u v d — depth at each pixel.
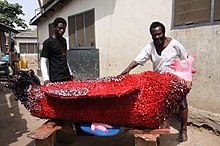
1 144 3.18
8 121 4.20
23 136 3.47
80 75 7.27
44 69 2.94
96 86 2.41
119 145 3.08
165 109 2.23
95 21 6.43
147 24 4.58
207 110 3.53
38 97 2.50
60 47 3.05
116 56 5.67
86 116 2.38
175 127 3.69
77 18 7.42
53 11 9.31
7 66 8.29
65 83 2.66
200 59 3.56
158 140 2.98
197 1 3.53
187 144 3.11
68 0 7.81
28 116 4.50
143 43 4.76
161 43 2.64
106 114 2.30
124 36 5.31
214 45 3.35
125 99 2.22
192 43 3.66
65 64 3.14
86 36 7.00
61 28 2.97
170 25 4.04
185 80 2.28
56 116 2.49
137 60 2.92
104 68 6.21
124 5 5.21
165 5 4.11
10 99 5.95
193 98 3.73
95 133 2.34
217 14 3.27
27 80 2.63
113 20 5.65
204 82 3.54
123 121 2.30
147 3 4.52
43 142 2.41
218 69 3.32
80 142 3.19
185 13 3.73
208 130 3.52
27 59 22.23
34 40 23.14
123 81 2.42
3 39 11.82
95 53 6.51
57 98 2.38
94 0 6.38
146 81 2.24
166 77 2.23
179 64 2.36
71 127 2.71
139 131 2.27
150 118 2.20
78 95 2.19
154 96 2.17
